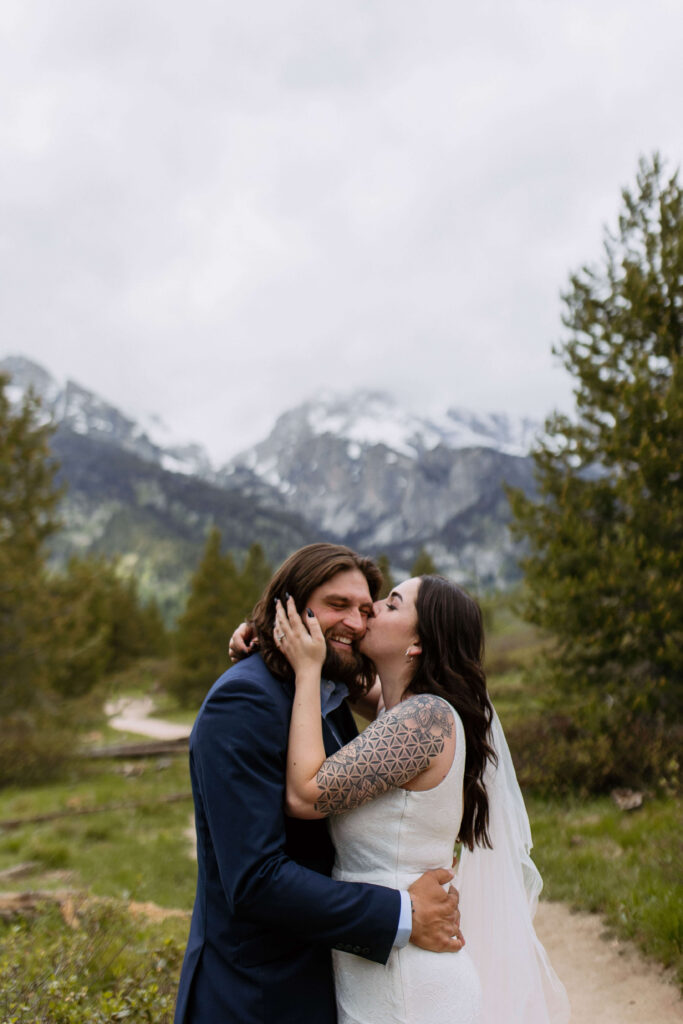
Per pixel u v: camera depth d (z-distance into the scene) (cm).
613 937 507
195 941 201
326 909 183
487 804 246
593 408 1093
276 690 205
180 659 3416
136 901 670
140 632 4881
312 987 196
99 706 2314
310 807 194
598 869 630
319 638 210
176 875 828
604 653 1027
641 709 982
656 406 996
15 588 1678
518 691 1827
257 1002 187
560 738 1040
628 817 820
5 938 461
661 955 454
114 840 1075
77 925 504
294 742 198
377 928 189
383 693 244
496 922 255
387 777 201
